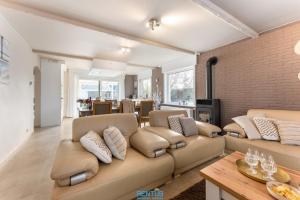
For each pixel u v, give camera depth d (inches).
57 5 88.4
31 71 167.0
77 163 51.9
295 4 88.6
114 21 106.7
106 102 167.3
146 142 73.6
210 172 57.6
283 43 113.6
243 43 138.4
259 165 59.4
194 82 188.5
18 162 99.7
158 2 85.3
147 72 289.6
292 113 98.3
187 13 96.8
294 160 74.7
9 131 106.3
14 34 117.9
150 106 186.5
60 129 193.2
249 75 134.2
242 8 92.0
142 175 62.6
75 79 306.8
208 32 125.0
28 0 84.0
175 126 105.6
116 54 191.5
